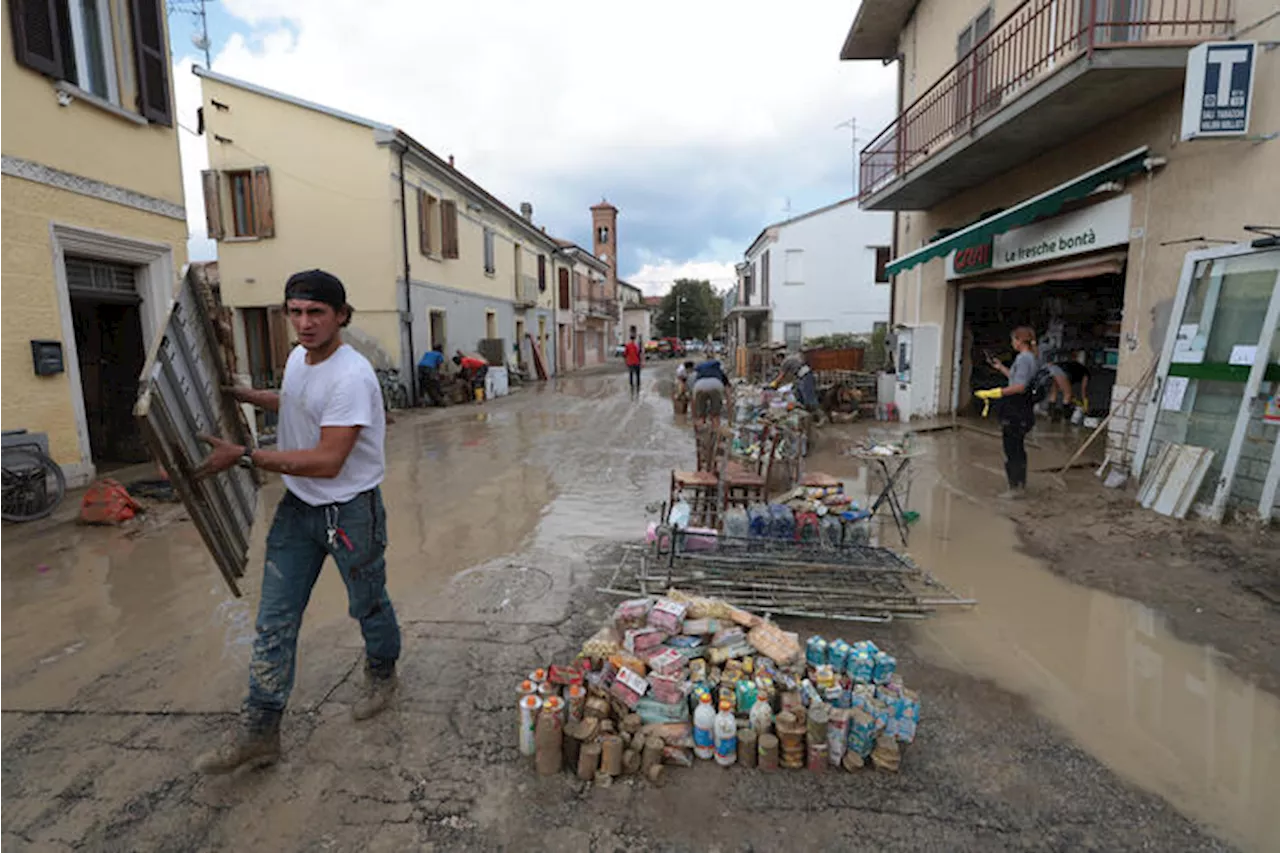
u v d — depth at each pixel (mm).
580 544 5234
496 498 6805
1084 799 2383
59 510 6188
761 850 2154
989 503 6320
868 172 12180
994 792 2420
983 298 12547
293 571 2607
